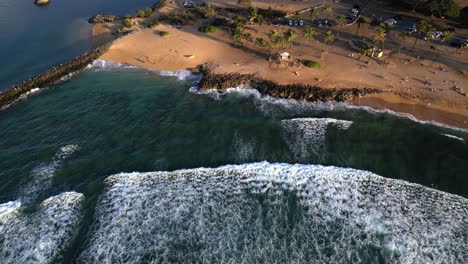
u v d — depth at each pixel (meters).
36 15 125.62
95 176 59.78
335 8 117.44
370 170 60.28
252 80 83.00
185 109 75.62
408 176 59.06
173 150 64.75
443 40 89.56
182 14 115.25
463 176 58.75
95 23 116.81
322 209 53.88
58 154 64.38
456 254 47.97
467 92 76.69
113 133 69.12
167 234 50.91
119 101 78.50
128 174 59.72
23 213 53.97
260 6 120.88
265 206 54.47
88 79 87.44
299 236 50.44
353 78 82.00
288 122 70.81
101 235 50.75
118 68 91.56
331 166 60.69
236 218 52.88
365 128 69.00
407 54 90.00
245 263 47.28
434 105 74.19
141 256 48.19
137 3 135.38
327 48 93.94
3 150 65.75
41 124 72.25
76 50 100.81
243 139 66.88
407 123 70.12
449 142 65.44
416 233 50.41
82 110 75.94
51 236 50.69
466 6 111.56
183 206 54.50
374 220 52.16
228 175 59.38
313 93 77.88
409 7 112.81
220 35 102.56
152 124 71.19
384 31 87.62
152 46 99.25
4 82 87.31
